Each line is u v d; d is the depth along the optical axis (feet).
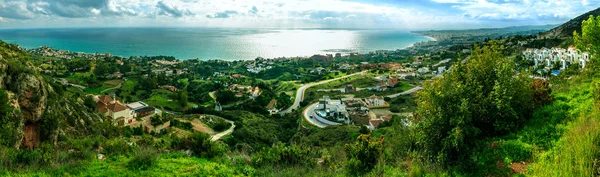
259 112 295.28
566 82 75.56
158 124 176.86
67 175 43.78
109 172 45.73
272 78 559.79
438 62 518.78
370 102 258.37
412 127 50.65
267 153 58.90
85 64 401.29
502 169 37.73
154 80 359.66
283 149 59.47
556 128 42.91
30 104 80.64
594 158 29.53
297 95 377.50
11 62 83.51
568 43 298.56
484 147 42.83
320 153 69.51
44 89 89.86
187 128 190.29
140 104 220.02
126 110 177.88
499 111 46.21
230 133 190.90
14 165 46.32
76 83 315.99
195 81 428.15
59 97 110.11
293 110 296.92
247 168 52.13
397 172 43.57
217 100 334.44
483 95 47.98
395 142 55.16
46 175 43.09
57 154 51.26
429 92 47.19
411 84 366.84
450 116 44.19
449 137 42.19
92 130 112.27
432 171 41.14
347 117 224.94
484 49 52.54
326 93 360.48
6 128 62.69
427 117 46.29
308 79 485.56
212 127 204.33
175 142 65.51
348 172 48.91
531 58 302.66
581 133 34.12
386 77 426.92
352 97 312.91
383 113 232.32
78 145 64.69
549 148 38.81
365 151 50.75
